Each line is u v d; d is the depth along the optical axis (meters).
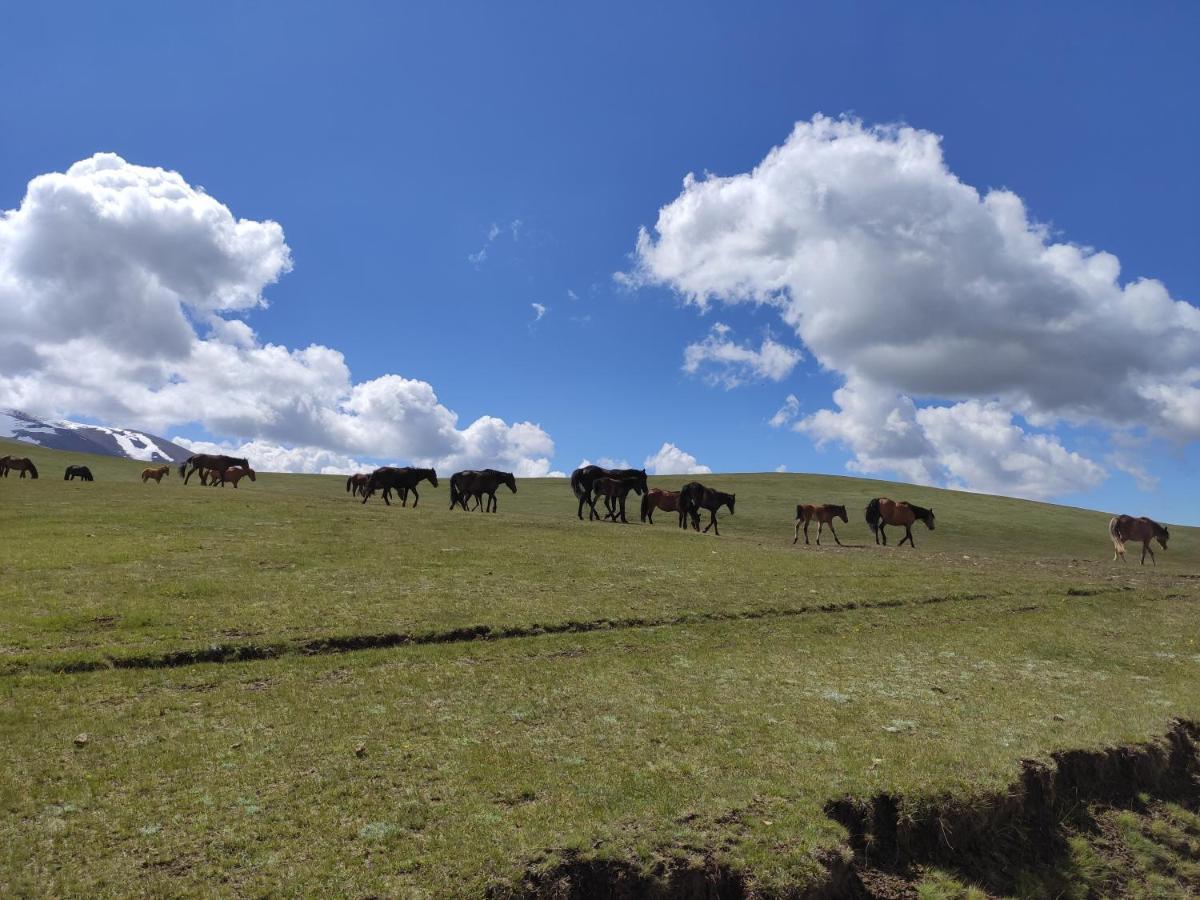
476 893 6.75
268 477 74.38
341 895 6.56
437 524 29.39
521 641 14.78
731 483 72.50
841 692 12.70
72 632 13.09
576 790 8.58
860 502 61.16
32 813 7.58
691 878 7.40
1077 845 9.52
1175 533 56.03
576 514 51.34
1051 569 29.27
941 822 8.91
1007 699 12.80
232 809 7.84
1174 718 12.42
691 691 12.40
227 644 13.10
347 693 11.55
